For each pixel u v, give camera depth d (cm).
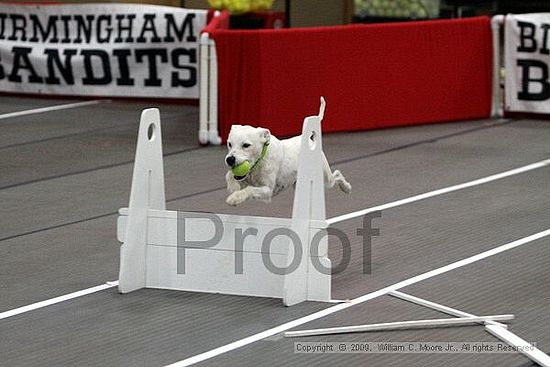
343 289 968
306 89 1738
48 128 1839
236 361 784
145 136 962
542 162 1575
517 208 1285
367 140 1741
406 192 1368
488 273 1015
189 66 2034
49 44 2144
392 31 1822
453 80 1906
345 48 1773
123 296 950
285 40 1700
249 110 1686
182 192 1360
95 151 1644
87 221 1223
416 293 953
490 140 1747
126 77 2086
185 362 781
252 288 948
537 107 1923
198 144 1695
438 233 1164
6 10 2173
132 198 956
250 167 909
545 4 3070
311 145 912
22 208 1285
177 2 2483
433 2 2475
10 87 2188
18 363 779
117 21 2083
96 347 816
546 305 920
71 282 991
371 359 788
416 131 1828
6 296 948
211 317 889
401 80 1848
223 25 1905
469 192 1372
